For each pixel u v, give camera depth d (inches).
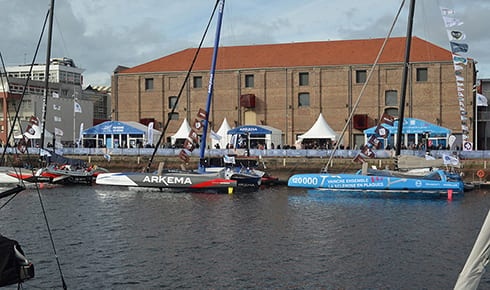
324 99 2415.1
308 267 673.0
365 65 2364.7
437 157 1637.6
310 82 2429.9
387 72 2346.2
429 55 2320.4
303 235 855.7
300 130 2443.4
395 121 1845.5
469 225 940.0
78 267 673.0
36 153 2037.4
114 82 2662.4
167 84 2593.5
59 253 738.8
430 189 1314.0
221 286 602.2
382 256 724.7
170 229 903.7
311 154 1788.9
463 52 1369.3
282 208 1141.1
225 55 2645.2
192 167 1895.9
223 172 1450.5
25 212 1082.1
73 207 1152.8
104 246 779.4
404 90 1413.6
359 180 1374.3
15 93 2822.3
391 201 1254.3
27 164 1909.4
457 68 1441.9
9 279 468.4
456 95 2266.2
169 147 2123.5
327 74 2411.4
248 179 1504.7
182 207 1154.7
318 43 2625.5
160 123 2598.4
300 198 1309.1
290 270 660.1
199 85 2561.5
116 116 2659.9
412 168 1387.8
